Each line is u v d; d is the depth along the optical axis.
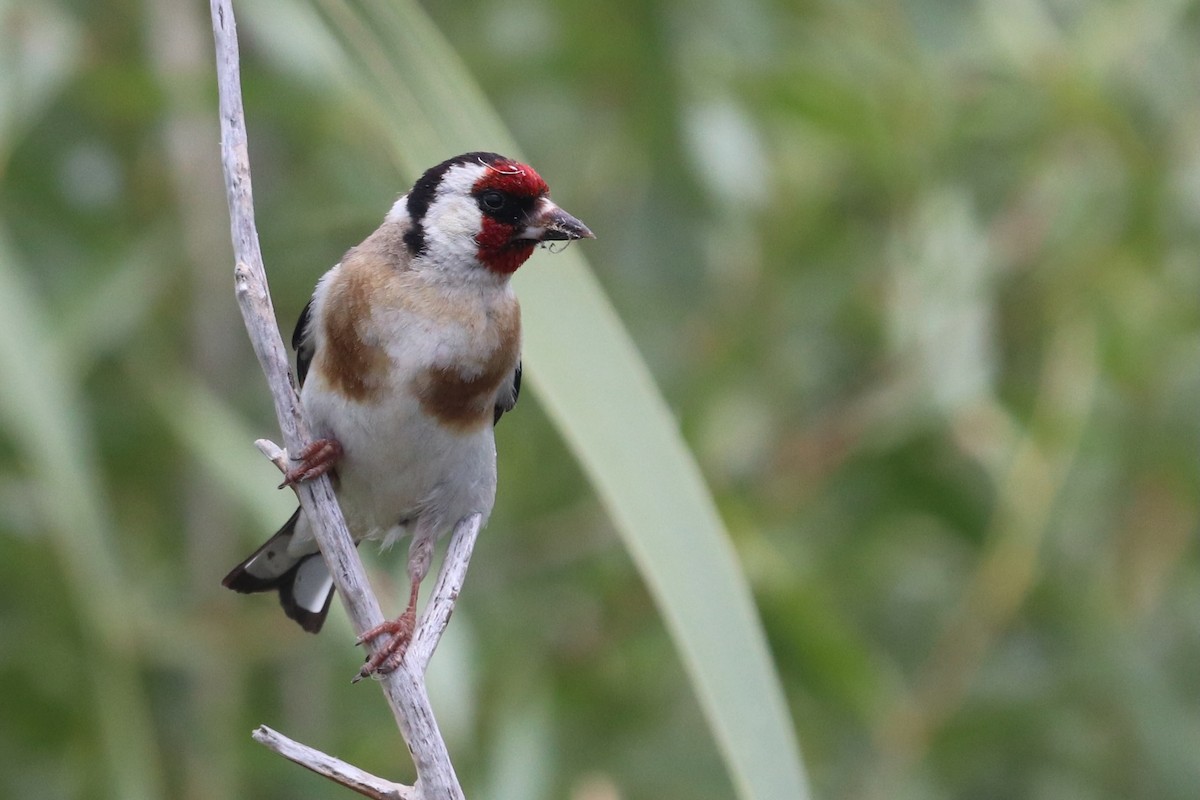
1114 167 10.38
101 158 10.62
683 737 10.55
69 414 8.21
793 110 10.22
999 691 10.12
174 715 10.66
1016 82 10.31
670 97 10.30
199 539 10.92
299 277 10.90
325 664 10.67
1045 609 10.25
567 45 10.56
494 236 6.93
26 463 9.29
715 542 5.86
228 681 10.27
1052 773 10.33
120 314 9.79
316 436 6.88
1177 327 10.22
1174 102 10.52
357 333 6.81
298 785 10.15
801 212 10.72
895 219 10.48
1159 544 10.72
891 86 10.30
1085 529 10.45
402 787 5.60
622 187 11.52
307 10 8.86
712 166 9.96
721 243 10.66
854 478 10.55
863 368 11.14
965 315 9.79
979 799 10.45
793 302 10.83
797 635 9.41
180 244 10.88
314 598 7.27
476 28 11.12
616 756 10.28
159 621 9.94
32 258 10.20
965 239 9.95
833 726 10.67
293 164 11.56
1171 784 10.00
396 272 6.92
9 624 10.00
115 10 11.04
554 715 9.60
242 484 9.27
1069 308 10.36
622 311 11.22
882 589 11.45
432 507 7.02
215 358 11.19
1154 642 10.98
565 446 11.02
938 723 9.62
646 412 6.03
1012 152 10.67
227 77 5.81
